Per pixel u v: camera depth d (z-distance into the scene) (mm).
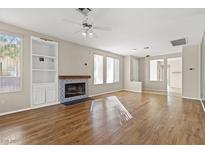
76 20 3072
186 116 3352
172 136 2268
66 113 3619
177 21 3098
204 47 4293
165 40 4809
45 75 4672
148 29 3643
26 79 3863
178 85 10039
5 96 3418
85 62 5930
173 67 10305
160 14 2738
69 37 4570
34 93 4098
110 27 3479
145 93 7367
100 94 6840
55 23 3320
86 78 5793
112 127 2670
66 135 2320
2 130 2506
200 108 4148
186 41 4969
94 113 3629
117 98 5832
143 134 2354
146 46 5840
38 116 3346
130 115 3449
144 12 2654
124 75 8773
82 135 2322
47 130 2521
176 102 5031
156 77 8750
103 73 7039
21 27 3639
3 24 3309
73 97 5320
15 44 3664
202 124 2805
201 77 5266
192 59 5594
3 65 3457
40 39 4168
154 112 3719
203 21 3092
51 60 4809
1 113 3352
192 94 5652
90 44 5543
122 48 6352
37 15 2859
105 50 6910
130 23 3213
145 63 9188
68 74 5152
